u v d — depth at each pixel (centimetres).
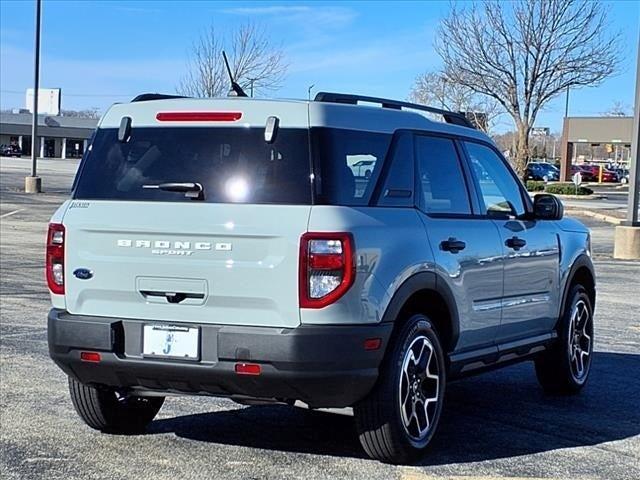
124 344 533
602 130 6656
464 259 605
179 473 542
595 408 726
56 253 557
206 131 543
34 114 3756
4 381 764
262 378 503
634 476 552
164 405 707
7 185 4150
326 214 506
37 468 548
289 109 531
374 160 555
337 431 641
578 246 776
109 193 552
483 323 635
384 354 530
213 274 514
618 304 1284
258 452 587
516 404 737
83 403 598
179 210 525
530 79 3669
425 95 4841
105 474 538
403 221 557
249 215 511
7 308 1130
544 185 4859
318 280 500
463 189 637
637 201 1916
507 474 550
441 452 595
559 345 750
